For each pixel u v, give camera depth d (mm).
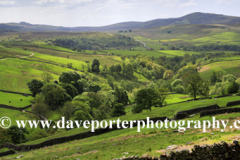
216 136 27297
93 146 39219
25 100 145500
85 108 108875
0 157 46781
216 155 22016
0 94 150125
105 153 29484
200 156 21812
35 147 52812
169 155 21531
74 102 112750
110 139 44250
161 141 32062
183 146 23984
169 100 126000
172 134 37562
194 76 99375
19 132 82125
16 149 55406
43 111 120688
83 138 53344
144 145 30969
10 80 185500
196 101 87000
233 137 24562
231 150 22156
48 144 52938
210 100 82062
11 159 40812
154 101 88312
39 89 155625
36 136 80438
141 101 90062
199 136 30172
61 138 53344
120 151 29125
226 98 79500
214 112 50531
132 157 21859
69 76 195625
